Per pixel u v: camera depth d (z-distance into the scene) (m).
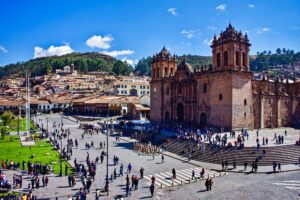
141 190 37.34
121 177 42.88
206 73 75.06
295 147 52.38
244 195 35.03
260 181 40.25
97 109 140.62
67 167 44.59
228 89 69.12
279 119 81.25
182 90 84.75
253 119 74.50
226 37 70.50
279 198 33.84
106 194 35.91
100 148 63.91
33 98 175.75
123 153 58.78
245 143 55.06
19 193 35.34
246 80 71.56
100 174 44.41
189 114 81.81
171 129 77.06
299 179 40.72
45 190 36.97
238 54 70.69
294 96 85.56
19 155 55.59
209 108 74.50
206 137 62.12
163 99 94.06
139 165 49.56
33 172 42.88
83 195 33.16
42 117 136.62
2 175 39.78
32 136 76.94
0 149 61.31
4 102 146.12
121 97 139.12
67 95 194.00
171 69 97.38
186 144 59.28
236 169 46.25
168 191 36.97
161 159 53.59
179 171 45.84
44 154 56.91
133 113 116.25
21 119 123.62
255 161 46.06
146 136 72.25
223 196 34.88
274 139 59.31
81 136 81.25
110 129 88.19
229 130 68.44
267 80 79.38
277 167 46.38
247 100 71.69
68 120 125.50
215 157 51.59
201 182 40.56
